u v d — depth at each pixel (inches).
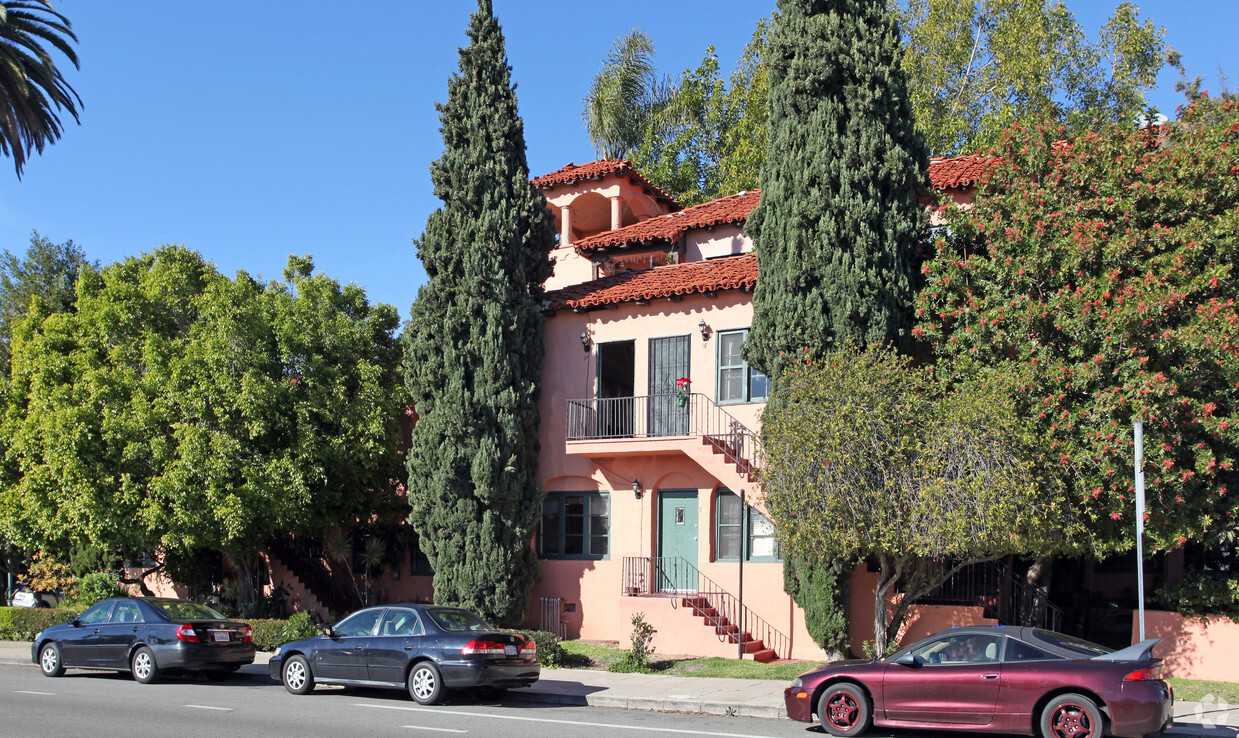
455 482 794.2
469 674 537.3
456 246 825.5
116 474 863.7
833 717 464.8
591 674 665.0
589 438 832.3
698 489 801.6
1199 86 741.3
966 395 569.9
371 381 908.0
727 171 1402.6
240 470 846.5
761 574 760.3
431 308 824.3
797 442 577.6
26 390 968.9
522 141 865.5
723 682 623.8
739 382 785.6
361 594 981.2
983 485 534.0
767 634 753.0
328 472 898.1
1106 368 583.5
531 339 837.2
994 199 660.1
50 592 1199.6
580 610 837.2
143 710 518.9
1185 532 580.4
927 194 714.2
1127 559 766.5
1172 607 652.1
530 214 855.7
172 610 677.3
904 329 671.8
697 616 747.4
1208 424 569.6
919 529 551.8
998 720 434.6
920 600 714.8
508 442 796.6
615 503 837.2
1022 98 1296.8
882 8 722.8
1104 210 617.3
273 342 895.7
